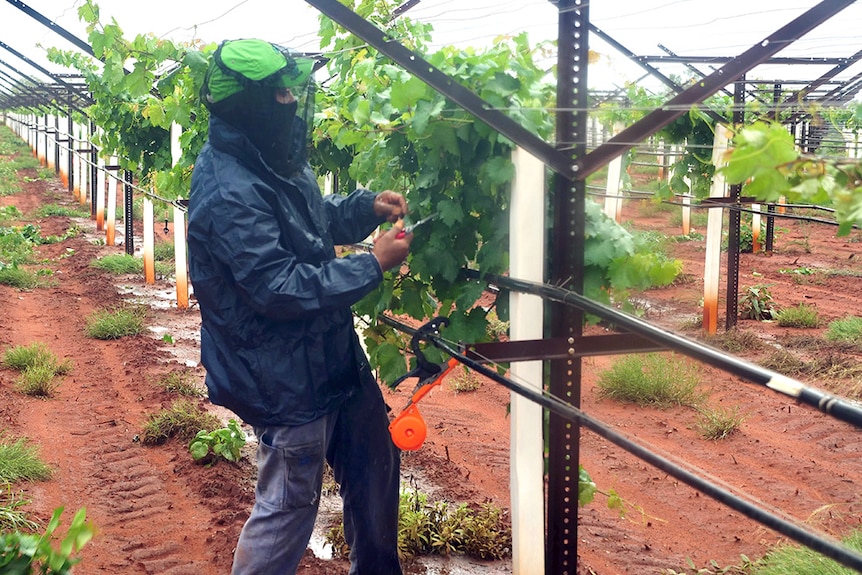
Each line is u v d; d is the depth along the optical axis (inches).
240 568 123.2
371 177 171.3
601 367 315.3
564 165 117.7
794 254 553.6
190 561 169.9
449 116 132.3
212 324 118.9
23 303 421.4
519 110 120.3
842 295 438.9
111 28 225.0
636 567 171.0
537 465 128.1
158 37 228.8
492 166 124.9
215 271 116.6
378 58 180.5
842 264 517.7
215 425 243.9
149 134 395.5
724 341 339.9
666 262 128.0
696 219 603.2
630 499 206.5
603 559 174.9
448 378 309.9
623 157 252.1
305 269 113.0
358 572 140.2
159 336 364.5
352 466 134.7
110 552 174.4
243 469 220.8
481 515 180.4
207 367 120.4
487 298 393.1
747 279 477.1
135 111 379.9
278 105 115.7
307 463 121.7
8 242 571.2
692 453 235.9
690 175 288.2
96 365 319.3
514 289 124.5
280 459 121.0
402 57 113.7
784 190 73.9
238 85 112.8
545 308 128.8
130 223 536.1
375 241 119.6
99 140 474.0
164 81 243.8
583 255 122.6
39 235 623.2
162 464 224.7
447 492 206.7
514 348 124.0
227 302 116.7
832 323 362.3
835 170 72.8
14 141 1512.1
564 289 118.8
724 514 196.2
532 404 126.3
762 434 249.6
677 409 272.2
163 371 309.9
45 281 470.3
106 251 566.9
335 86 222.8
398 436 124.7
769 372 78.1
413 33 196.5
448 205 137.3
